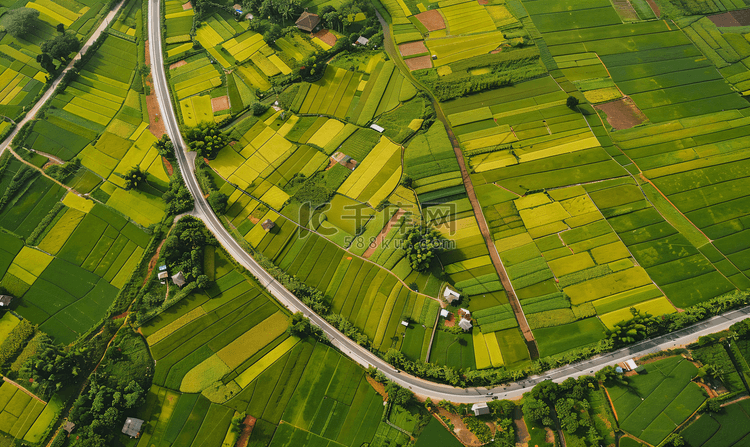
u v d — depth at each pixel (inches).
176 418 2778.1
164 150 3777.1
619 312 3026.6
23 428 2768.2
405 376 2874.0
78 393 2864.2
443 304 3117.6
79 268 3307.1
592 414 2694.4
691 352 2827.3
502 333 2994.6
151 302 3127.5
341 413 2780.5
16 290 3213.6
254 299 3154.5
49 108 3998.5
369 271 3253.0
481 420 2701.8
